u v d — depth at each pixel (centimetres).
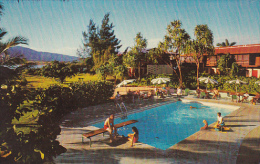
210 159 638
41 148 297
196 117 1366
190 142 796
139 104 1645
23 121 1016
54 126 337
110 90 1809
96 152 700
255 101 1623
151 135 1010
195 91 2197
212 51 2512
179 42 2558
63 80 3200
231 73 3209
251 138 838
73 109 1399
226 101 1753
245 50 3503
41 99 831
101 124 1129
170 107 1661
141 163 611
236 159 636
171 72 3328
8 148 275
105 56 3775
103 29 5734
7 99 323
